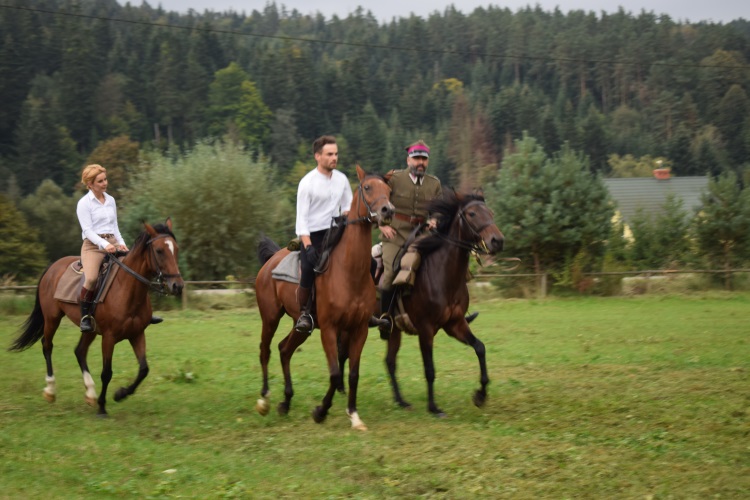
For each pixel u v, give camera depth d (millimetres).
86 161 71750
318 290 7879
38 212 48125
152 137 88062
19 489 6023
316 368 11812
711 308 19734
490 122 84250
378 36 149000
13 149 73688
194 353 13453
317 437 7477
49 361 9508
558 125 85250
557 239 23078
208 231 29484
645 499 5516
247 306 21625
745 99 89125
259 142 84312
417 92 100062
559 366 11414
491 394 9477
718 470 6008
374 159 81188
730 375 10086
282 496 5859
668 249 26797
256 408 8891
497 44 127375
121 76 90250
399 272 8414
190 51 93062
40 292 9656
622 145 87438
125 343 14781
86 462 6750
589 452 6609
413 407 8820
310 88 91375
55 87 85188
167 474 6387
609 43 112500
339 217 7918
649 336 14484
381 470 6324
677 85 101688
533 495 5684
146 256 8578
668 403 8453
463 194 8406
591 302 21781
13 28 91062
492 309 20438
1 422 8281
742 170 80000
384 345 14367
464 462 6438
